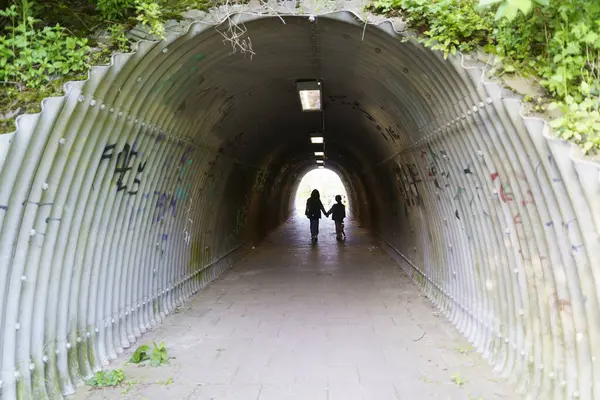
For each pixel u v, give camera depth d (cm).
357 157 1426
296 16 452
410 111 593
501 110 371
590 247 305
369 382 432
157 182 569
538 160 342
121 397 401
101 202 446
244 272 984
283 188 2162
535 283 378
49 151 354
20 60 380
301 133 1255
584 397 317
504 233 422
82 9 455
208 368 466
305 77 686
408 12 437
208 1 450
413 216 855
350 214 2842
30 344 357
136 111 464
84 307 431
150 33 420
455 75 425
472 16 410
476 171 464
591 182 299
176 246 687
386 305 703
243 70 598
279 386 426
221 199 941
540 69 386
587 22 353
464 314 563
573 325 332
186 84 533
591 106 352
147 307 588
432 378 437
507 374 427
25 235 345
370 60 536
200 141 681
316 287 833
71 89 362
